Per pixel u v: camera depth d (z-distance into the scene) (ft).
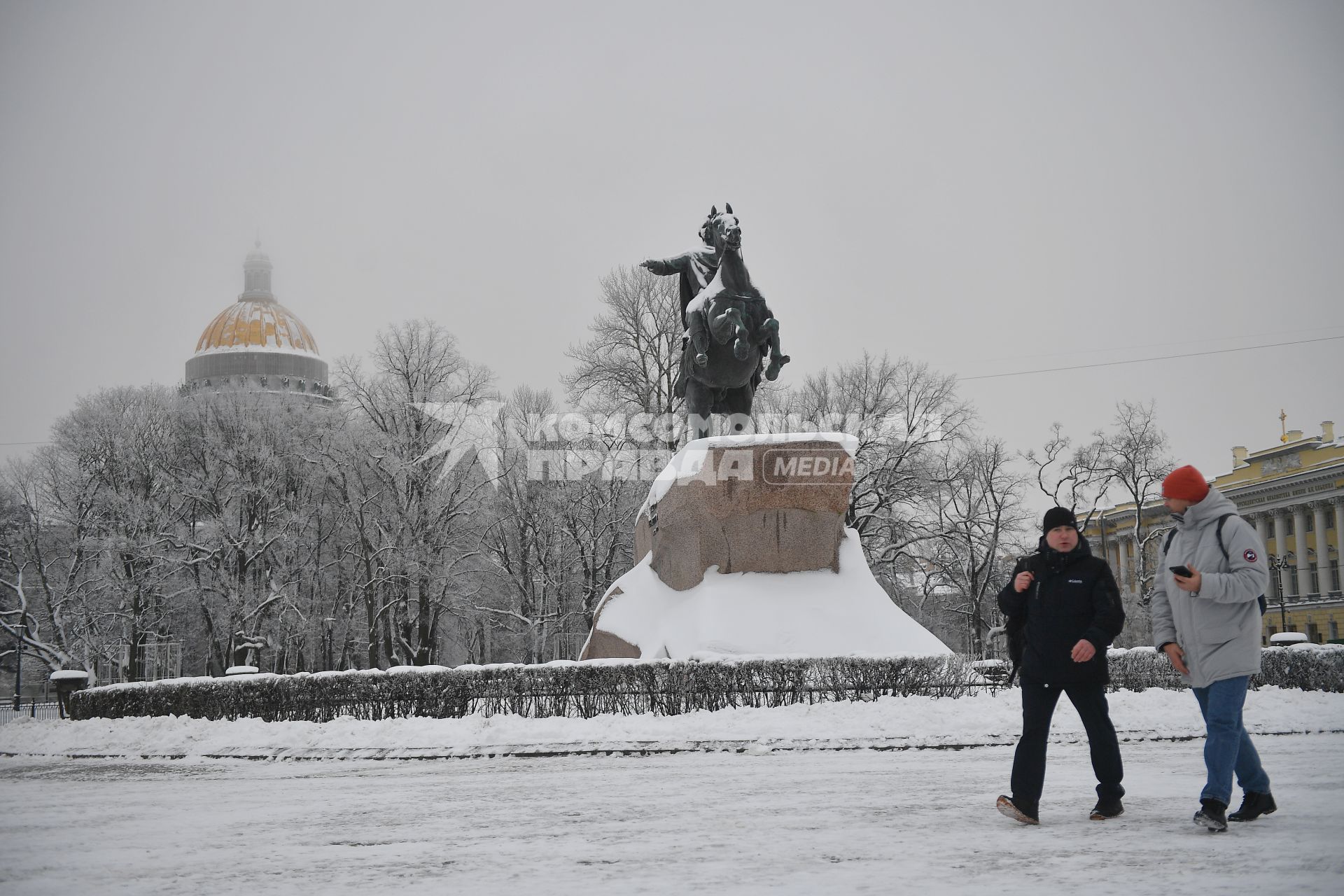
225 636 153.07
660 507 66.23
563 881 18.15
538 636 152.25
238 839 24.63
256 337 344.90
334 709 60.54
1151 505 252.83
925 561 162.30
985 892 16.11
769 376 65.21
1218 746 21.50
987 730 47.67
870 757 41.86
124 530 155.74
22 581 176.45
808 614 59.16
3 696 212.64
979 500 160.86
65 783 41.52
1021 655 23.93
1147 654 60.70
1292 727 48.47
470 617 162.91
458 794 32.99
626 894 16.88
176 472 160.56
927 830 22.35
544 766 42.47
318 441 155.22
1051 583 23.40
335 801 32.17
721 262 64.95
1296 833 20.79
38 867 21.44
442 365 156.04
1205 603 22.20
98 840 25.21
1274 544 255.91
